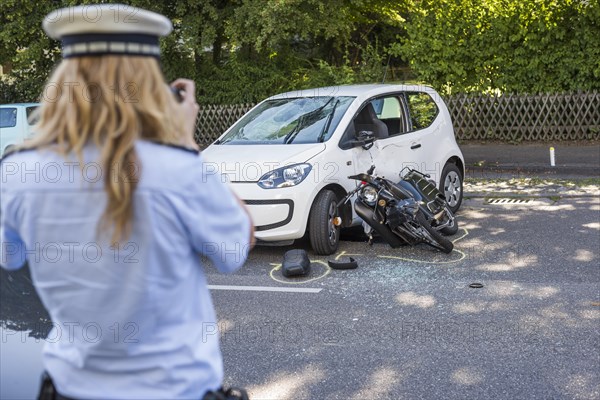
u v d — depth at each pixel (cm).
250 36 1565
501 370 476
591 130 1509
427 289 658
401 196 773
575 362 485
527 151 1437
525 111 1532
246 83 1688
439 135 958
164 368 177
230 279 709
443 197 840
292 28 1552
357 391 452
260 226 749
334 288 671
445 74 1580
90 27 171
